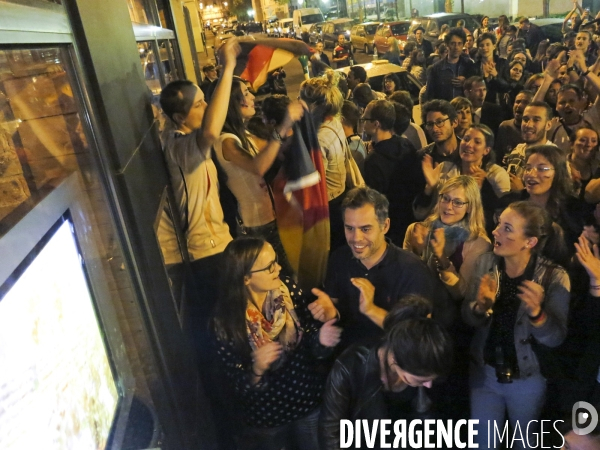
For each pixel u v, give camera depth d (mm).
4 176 1310
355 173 3420
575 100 3656
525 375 2146
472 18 12508
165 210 2271
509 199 3078
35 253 1075
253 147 2910
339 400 1883
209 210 2592
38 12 1209
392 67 7398
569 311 2342
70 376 1158
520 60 5078
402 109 3664
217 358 2125
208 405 2279
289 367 2109
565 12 15781
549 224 2072
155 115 2584
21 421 906
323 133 3076
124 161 1627
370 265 2225
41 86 1369
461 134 3707
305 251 2689
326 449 1912
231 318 2012
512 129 3975
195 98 2424
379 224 2123
